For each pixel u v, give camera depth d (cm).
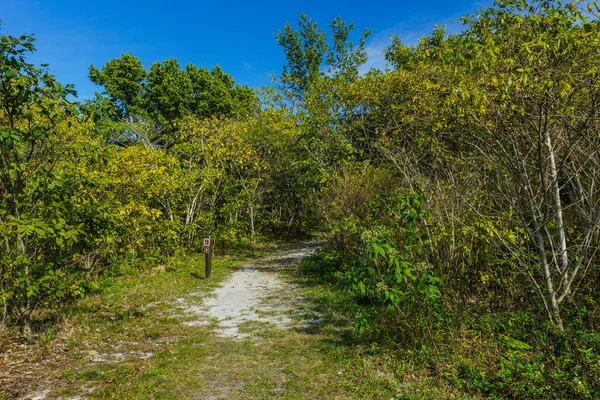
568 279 557
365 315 705
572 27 482
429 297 550
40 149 680
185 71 3039
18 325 703
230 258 1639
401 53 1777
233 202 1864
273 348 613
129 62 3066
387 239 558
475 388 445
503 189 628
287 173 2027
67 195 673
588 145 534
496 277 659
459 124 580
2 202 627
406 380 475
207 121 1862
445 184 721
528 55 470
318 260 1345
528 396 416
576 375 417
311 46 2831
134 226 1206
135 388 480
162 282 1140
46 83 609
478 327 569
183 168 1748
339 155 1348
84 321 752
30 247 713
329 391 463
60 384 495
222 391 473
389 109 1176
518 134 528
